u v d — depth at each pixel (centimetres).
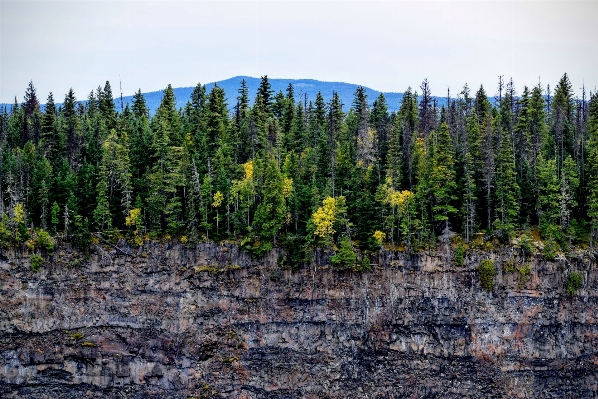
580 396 11069
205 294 11106
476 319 11038
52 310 10994
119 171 11681
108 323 11025
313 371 10962
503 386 10969
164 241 11238
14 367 10856
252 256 11131
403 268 11062
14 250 10969
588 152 12838
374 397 10912
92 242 11156
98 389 10925
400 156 12275
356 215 11312
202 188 11319
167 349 11006
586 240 11512
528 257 11125
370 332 11019
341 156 12156
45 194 11394
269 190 10950
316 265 11069
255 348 11025
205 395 10900
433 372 10988
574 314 11175
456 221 11562
